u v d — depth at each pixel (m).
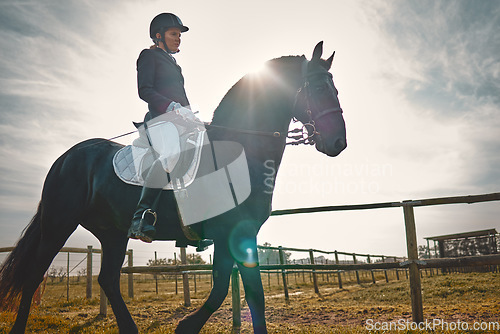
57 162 3.59
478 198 3.97
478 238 18.28
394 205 4.41
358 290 11.18
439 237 19.58
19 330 3.21
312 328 4.70
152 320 5.45
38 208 3.54
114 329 4.50
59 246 3.42
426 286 9.84
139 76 3.24
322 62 3.19
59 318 5.40
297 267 5.08
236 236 2.79
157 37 3.50
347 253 13.49
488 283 8.98
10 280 3.34
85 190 3.46
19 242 3.43
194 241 3.32
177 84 3.34
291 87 3.14
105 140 3.79
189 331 2.74
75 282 18.03
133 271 5.41
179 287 16.83
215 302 2.78
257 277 2.70
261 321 2.62
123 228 3.38
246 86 3.16
